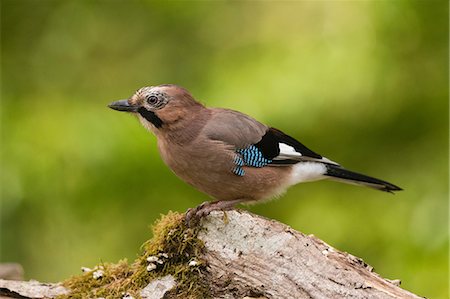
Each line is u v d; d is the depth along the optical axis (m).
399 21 13.53
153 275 8.22
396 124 13.97
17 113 13.74
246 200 9.38
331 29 13.86
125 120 13.07
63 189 13.26
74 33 15.50
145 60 15.30
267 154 9.23
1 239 13.51
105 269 8.54
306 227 13.95
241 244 8.09
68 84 15.00
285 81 12.96
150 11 15.30
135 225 13.77
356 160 14.10
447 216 13.35
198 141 9.03
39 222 13.64
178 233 8.22
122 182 13.12
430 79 13.88
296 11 14.71
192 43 15.26
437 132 13.97
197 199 13.60
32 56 15.35
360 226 13.78
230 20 15.12
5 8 15.42
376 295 7.66
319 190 14.26
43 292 8.36
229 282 8.04
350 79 13.10
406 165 14.02
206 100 13.00
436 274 12.80
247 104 12.80
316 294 7.76
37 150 13.19
